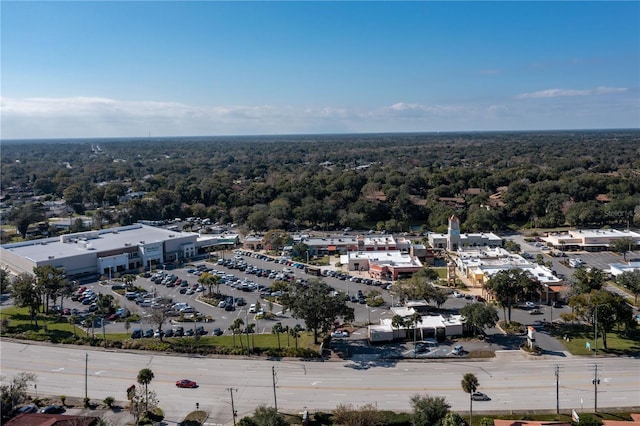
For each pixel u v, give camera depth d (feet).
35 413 262.26
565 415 258.57
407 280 469.16
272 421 230.48
